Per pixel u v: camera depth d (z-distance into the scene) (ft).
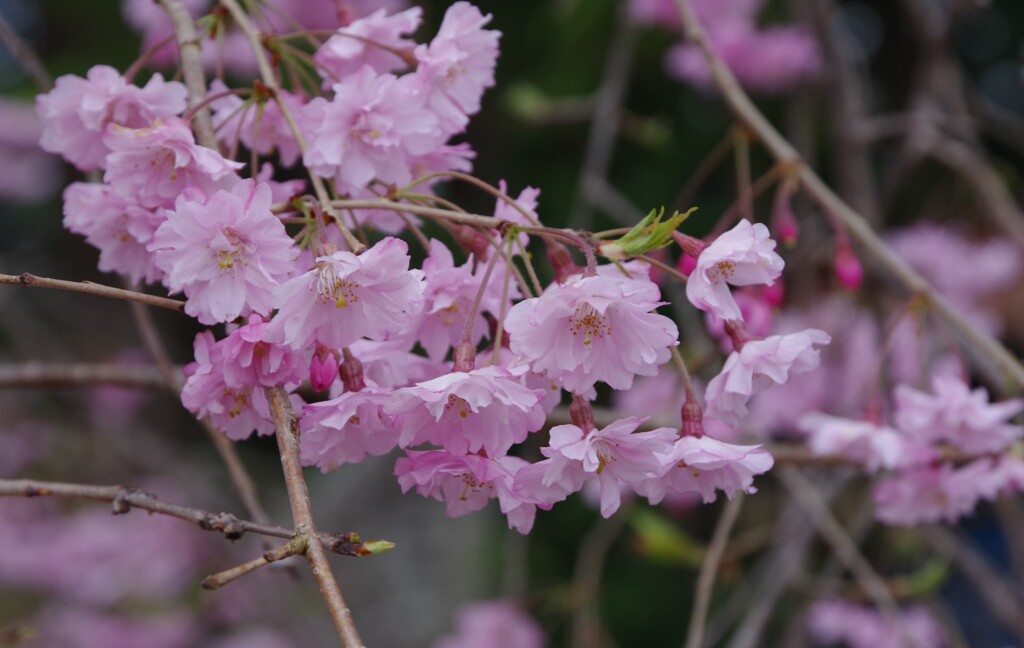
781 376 5.10
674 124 19.63
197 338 4.41
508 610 12.91
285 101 5.78
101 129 5.47
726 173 19.34
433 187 6.08
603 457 4.58
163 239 4.32
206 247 4.36
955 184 17.26
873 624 12.94
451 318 5.13
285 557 3.80
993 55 21.09
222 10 5.93
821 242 13.53
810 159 15.16
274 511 18.74
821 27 13.83
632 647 19.47
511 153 18.93
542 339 4.41
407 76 5.49
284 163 6.00
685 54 15.31
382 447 4.68
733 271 4.97
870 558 15.10
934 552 13.44
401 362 5.04
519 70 18.48
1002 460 7.78
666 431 4.52
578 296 4.37
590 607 14.25
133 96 5.36
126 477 17.83
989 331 16.65
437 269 5.00
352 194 5.56
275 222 4.33
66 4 18.78
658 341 4.42
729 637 17.46
